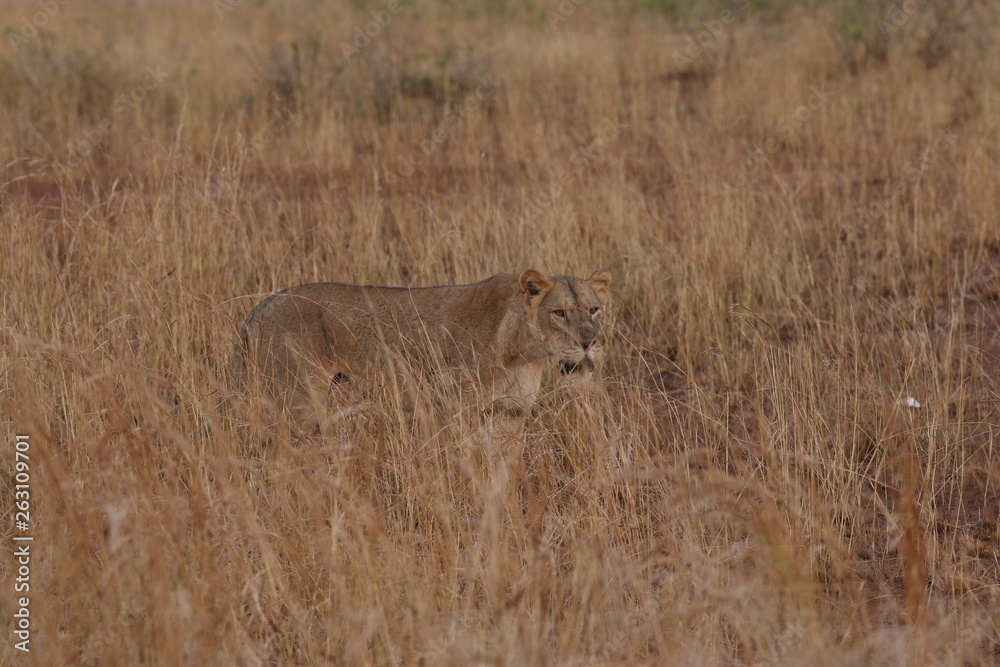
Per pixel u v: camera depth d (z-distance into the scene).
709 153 21.16
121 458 8.20
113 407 7.94
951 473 10.27
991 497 9.84
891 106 25.05
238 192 15.66
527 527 8.57
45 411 9.30
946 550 8.74
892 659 6.87
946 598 8.13
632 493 8.77
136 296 11.61
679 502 8.26
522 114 25.38
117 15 42.06
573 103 27.78
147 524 7.26
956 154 20.48
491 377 9.75
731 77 28.52
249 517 7.27
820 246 16.41
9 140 21.89
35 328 10.88
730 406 11.81
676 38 34.09
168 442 8.40
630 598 7.68
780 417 9.55
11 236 12.52
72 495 7.45
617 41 34.72
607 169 20.34
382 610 6.73
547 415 10.81
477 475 8.54
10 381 9.75
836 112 24.30
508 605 7.07
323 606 7.32
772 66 29.59
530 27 38.88
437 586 7.43
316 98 25.48
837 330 13.23
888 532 8.91
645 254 15.45
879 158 21.48
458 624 7.09
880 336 12.98
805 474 9.54
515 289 9.68
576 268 14.31
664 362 13.55
